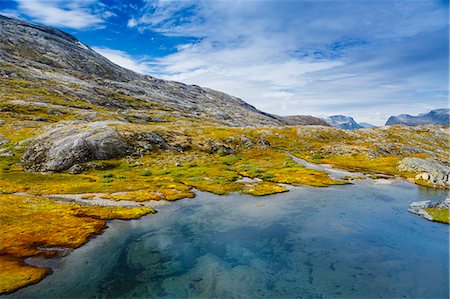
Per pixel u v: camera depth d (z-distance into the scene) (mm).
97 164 83312
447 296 26203
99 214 46906
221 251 35250
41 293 25641
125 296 25594
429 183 77125
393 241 38469
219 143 123938
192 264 31891
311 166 103375
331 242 38094
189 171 85938
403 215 49469
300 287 27578
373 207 54312
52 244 35438
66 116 149000
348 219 47312
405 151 135375
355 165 106375
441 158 127500
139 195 58875
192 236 39781
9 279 27141
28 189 61188
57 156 82500
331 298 25781
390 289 27297
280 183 75812
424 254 34688
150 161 93000
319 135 165625
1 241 34719
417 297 26031
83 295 25547
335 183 75500
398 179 83375
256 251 35344
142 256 33625
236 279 28891
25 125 119438
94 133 94625
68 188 63000
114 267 30922
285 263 32312
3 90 173500
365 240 38812
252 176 83875
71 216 45000
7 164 82438
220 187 68625
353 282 28531
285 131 171375
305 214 49719
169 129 126812
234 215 48875
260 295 26156
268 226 43875
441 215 47844
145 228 42531
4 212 44281
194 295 25953
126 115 184000
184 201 57250
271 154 121125
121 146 95750
